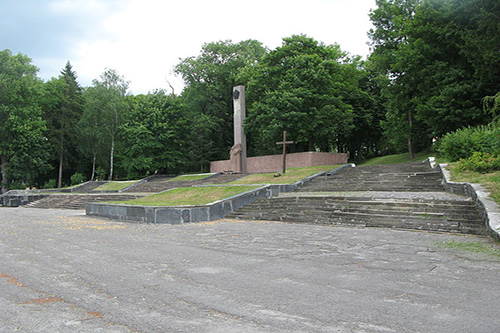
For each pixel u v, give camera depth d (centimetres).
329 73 3934
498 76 2425
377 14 3600
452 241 902
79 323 430
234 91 4053
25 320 441
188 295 533
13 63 4800
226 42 5112
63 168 5528
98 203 2048
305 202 1638
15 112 4681
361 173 2408
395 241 938
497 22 2222
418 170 2211
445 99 2592
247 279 617
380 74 4206
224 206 1752
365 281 589
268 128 3688
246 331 399
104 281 617
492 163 1623
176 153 5019
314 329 402
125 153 5125
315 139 4128
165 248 934
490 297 498
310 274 641
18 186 4866
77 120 5494
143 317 447
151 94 5272
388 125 4047
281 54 3872
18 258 825
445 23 2695
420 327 403
